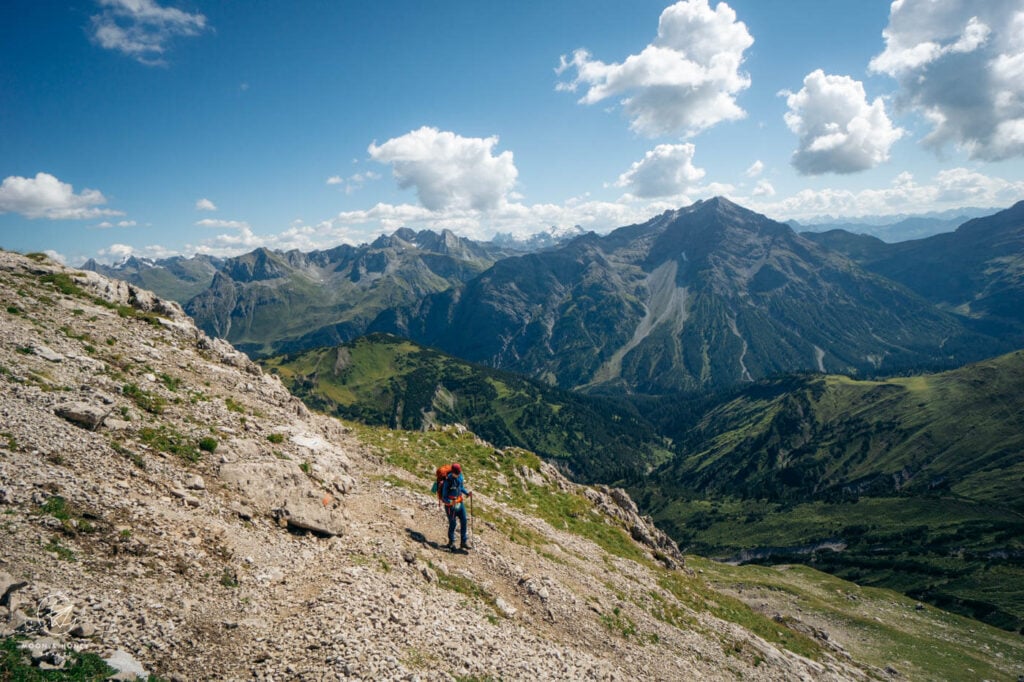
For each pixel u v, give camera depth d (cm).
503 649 1931
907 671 7794
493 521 3319
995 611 16575
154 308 3891
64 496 1492
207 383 2948
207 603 1427
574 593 2839
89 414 1938
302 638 1462
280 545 1880
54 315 2830
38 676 955
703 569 12669
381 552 2123
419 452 4275
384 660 1482
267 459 2394
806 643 5069
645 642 2834
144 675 1098
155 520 1609
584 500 5359
